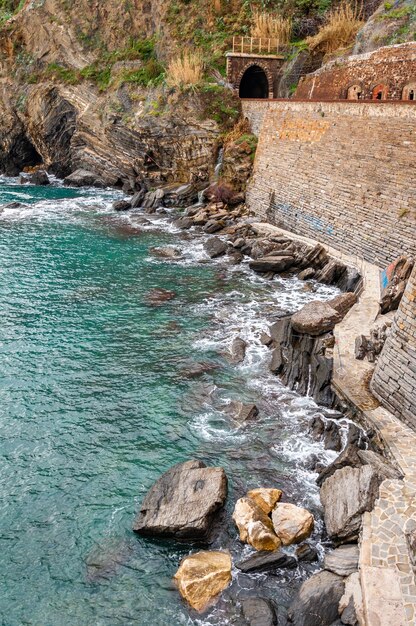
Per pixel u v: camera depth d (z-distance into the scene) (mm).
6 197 59062
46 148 70812
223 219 47000
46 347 27453
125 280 35625
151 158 58531
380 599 13016
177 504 17312
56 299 32844
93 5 69688
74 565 16062
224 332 28516
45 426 21875
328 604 13703
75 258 39750
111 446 20766
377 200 33812
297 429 21219
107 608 14773
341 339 25500
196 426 21672
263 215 46156
